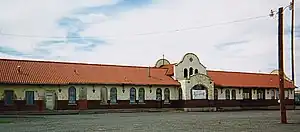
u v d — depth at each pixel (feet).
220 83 216.13
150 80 194.08
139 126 89.76
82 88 174.09
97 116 139.03
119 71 193.16
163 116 138.51
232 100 219.00
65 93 169.17
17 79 158.30
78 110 171.01
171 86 198.80
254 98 228.84
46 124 97.66
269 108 227.61
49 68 175.42
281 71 99.19
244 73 241.35
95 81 176.04
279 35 99.14
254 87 226.79
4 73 159.12
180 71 203.31
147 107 190.39
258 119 116.57
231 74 233.96
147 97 191.11
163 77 201.57
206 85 203.82
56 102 166.61
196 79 200.44
